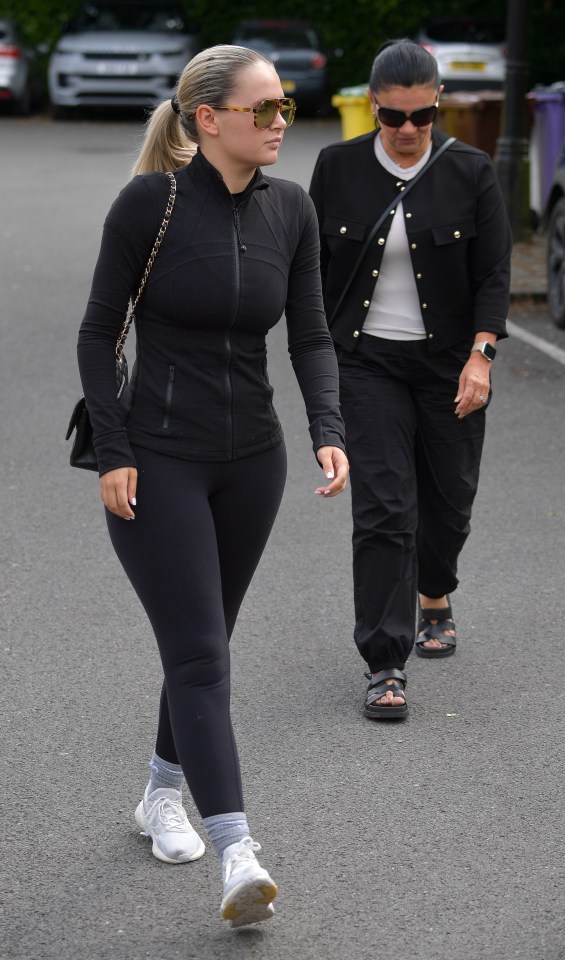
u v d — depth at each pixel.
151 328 4.21
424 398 5.87
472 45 29.44
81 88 31.66
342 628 6.70
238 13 35.97
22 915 4.30
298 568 7.49
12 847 4.72
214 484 4.27
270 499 4.36
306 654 6.39
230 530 4.36
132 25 32.31
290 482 9.02
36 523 8.20
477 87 29.23
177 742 4.12
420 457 5.99
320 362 4.43
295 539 7.95
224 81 4.07
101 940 4.16
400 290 5.75
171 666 4.17
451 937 4.17
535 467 9.25
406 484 5.73
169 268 4.12
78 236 18.06
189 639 4.16
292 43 33.06
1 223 18.98
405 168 5.69
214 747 4.08
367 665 6.22
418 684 6.07
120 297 4.16
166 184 4.14
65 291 14.98
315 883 4.48
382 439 5.71
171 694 4.16
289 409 10.77
